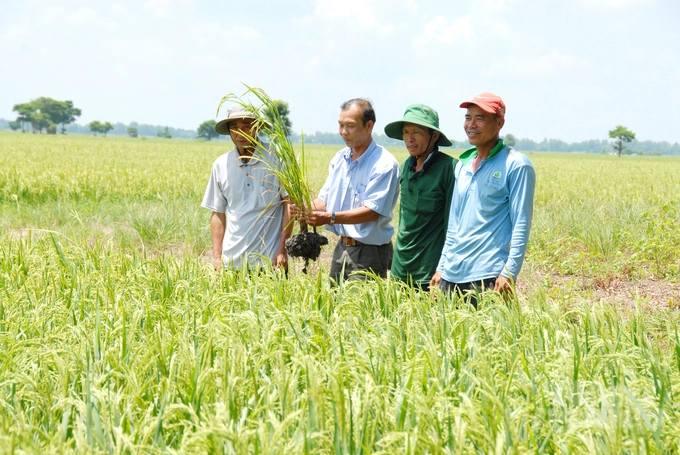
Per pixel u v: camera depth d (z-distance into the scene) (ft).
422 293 15.38
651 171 134.21
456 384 9.90
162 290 15.94
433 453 7.57
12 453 7.12
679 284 27.58
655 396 9.69
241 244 18.79
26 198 51.90
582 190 71.72
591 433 8.10
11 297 15.43
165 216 38.96
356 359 9.59
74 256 19.51
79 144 225.15
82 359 10.46
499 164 15.58
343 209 18.95
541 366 10.66
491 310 13.37
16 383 9.77
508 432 7.77
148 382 9.47
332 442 8.04
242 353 9.99
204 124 583.17
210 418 8.04
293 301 14.58
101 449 8.04
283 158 17.53
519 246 15.26
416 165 17.76
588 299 24.32
